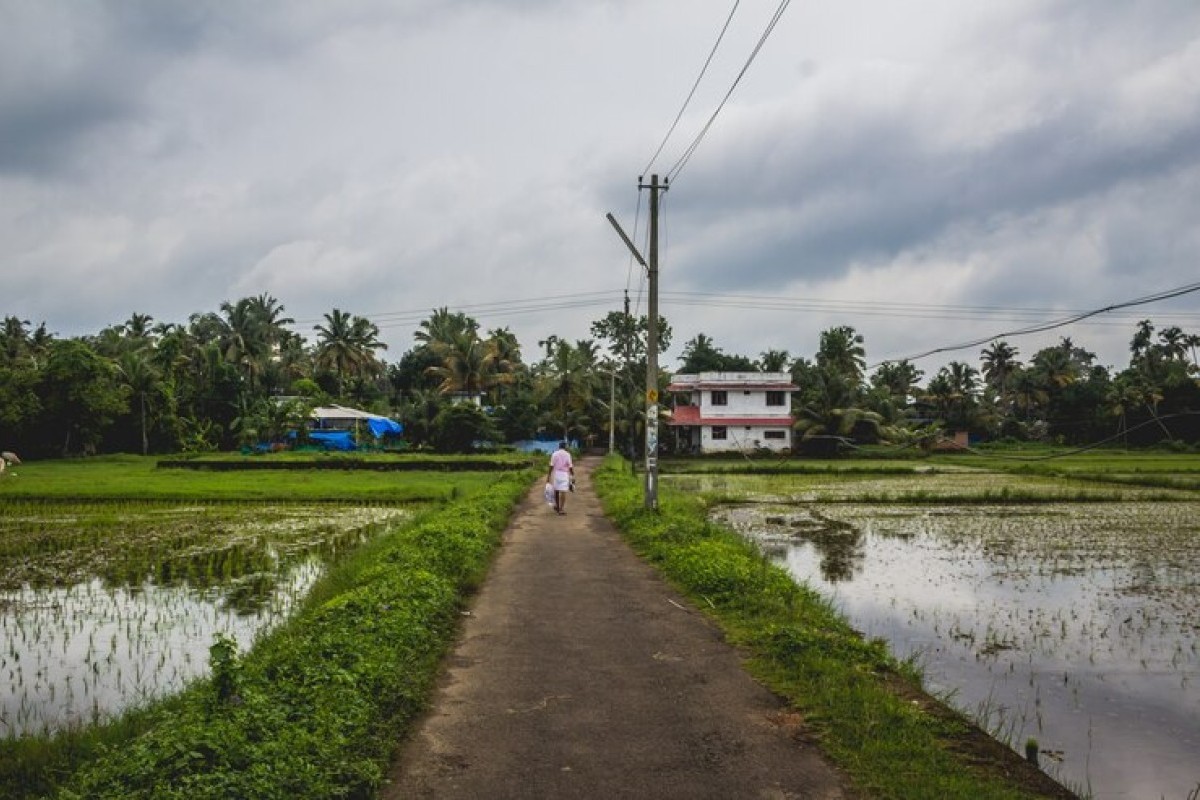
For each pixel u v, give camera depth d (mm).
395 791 5621
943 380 84938
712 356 86625
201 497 30484
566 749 6324
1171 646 10953
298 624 9547
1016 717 8305
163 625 11992
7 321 79125
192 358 71062
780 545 20672
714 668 8414
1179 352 95188
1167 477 39438
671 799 5477
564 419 64562
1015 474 47281
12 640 11188
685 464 56281
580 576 13617
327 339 75188
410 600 9727
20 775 6254
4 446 54969
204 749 5223
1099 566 17391
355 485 34688
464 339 69000
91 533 21969
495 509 21234
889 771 5828
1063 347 103438
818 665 8109
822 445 63875
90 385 55906
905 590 14727
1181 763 7215
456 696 7570
